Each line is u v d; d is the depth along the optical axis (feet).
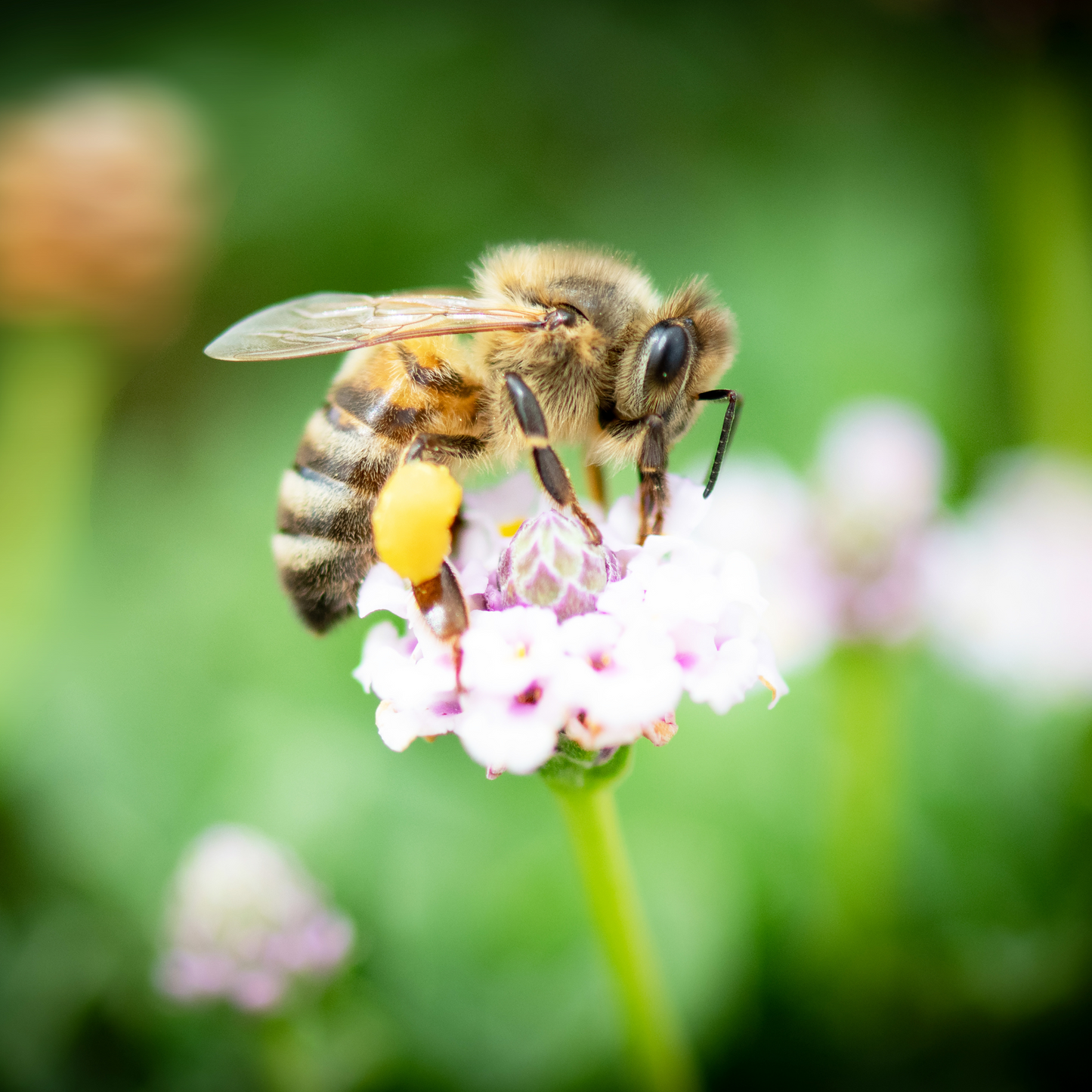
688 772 0.38
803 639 0.36
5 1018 0.36
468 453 0.32
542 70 0.52
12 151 0.42
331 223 0.49
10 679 0.39
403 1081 0.35
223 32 0.52
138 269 0.43
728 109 0.52
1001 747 0.38
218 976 0.34
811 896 0.37
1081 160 0.43
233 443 0.43
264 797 0.37
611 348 0.32
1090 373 0.42
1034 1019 0.36
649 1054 0.33
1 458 0.42
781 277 0.43
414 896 0.36
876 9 0.51
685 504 0.31
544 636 0.29
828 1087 0.36
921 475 0.36
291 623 0.39
